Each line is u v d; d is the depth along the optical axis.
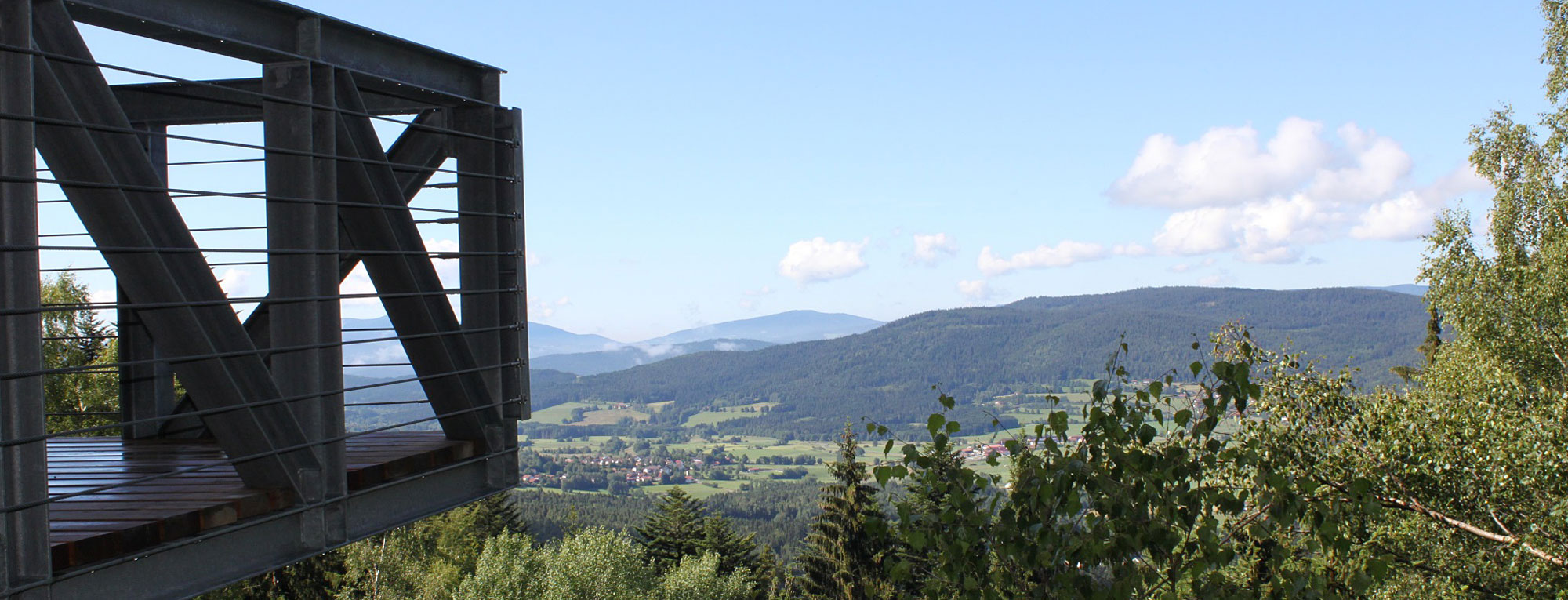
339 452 3.06
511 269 4.05
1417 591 9.38
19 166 2.04
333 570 23.98
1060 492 3.13
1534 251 14.38
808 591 30.61
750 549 41.22
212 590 2.69
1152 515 3.42
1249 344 4.47
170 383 4.75
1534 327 13.34
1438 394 9.48
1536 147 14.91
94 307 2.17
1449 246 14.76
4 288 2.04
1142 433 3.35
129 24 2.56
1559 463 8.32
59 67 2.40
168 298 2.56
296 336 2.93
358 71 3.21
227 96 4.46
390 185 3.44
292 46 2.99
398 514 3.51
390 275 3.54
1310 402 9.22
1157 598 3.34
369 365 3.68
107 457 3.93
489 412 4.02
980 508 3.29
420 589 26.67
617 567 26.86
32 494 2.06
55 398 12.70
